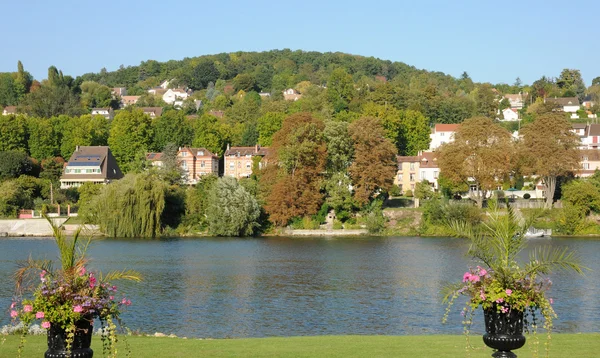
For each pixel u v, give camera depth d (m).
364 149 133.75
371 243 114.62
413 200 144.75
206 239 122.06
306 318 53.78
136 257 94.50
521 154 131.62
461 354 31.55
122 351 32.72
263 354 31.86
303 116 141.25
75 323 22.89
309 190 132.88
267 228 132.38
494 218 26.17
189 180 181.75
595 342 34.59
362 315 54.69
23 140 193.50
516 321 23.80
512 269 24.47
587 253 96.19
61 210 144.00
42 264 24.28
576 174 146.88
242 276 76.69
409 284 70.81
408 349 33.03
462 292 24.77
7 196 142.12
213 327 50.62
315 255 97.69
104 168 177.12
